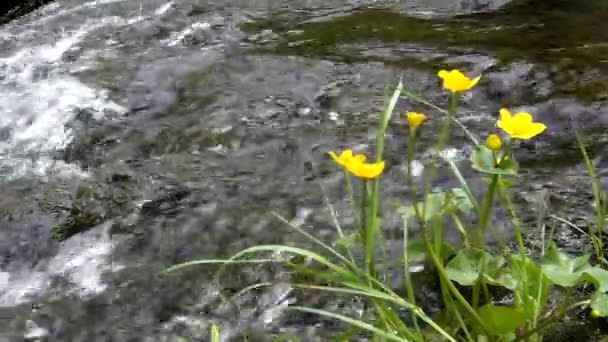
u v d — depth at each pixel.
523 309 0.89
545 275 0.90
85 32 2.01
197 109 1.47
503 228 1.06
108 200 1.22
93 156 1.35
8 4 2.72
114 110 1.50
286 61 1.68
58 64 1.79
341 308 0.97
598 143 1.27
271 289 1.01
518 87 1.46
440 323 0.92
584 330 0.91
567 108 1.38
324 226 1.11
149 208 1.19
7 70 1.79
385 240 1.06
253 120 1.42
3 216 1.20
